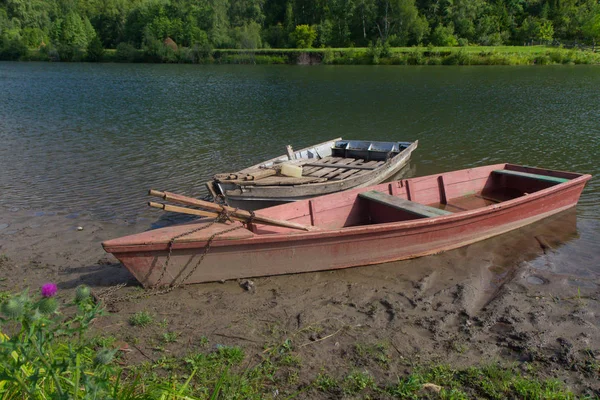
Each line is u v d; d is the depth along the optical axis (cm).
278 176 999
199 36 7200
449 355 484
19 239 820
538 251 759
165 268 607
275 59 6019
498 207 780
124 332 522
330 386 430
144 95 2972
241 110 2364
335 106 2450
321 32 7450
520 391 418
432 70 4384
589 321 550
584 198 1020
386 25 7062
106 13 8244
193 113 2288
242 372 448
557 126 1844
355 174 1035
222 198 900
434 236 729
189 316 559
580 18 6881
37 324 242
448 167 1339
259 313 568
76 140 1695
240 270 638
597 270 693
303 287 634
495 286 648
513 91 2872
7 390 298
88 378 262
